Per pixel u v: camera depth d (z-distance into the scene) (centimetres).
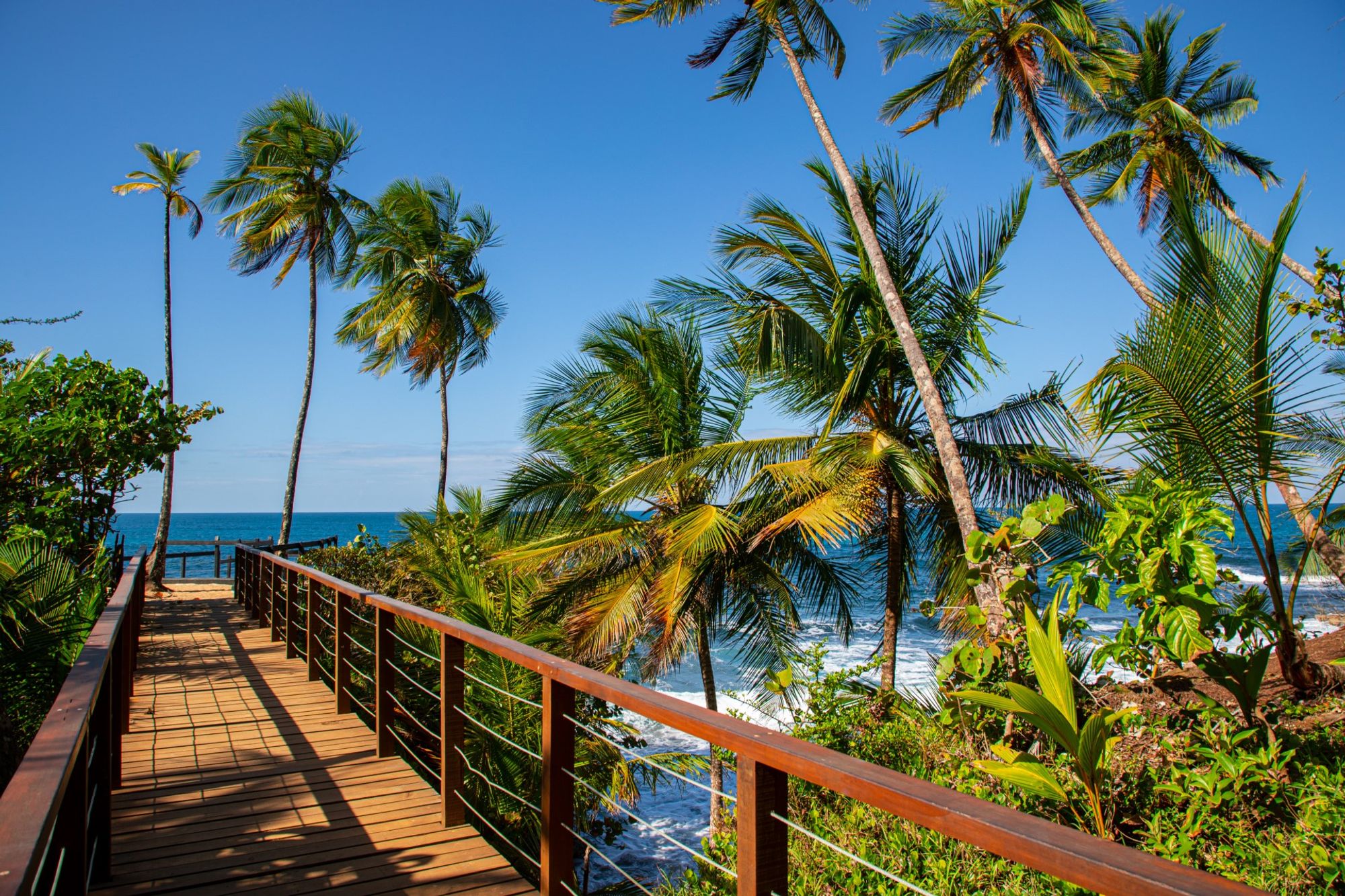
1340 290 573
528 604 1087
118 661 435
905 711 598
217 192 1881
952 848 353
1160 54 1488
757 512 1034
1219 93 1499
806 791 450
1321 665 657
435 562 1068
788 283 1025
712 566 1030
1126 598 438
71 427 893
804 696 984
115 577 978
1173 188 570
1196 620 402
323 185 1930
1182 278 555
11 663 522
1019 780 350
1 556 559
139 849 353
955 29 1220
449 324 2073
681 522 1003
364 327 2136
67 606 561
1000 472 941
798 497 989
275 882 322
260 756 486
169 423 1064
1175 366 539
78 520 955
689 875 403
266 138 1870
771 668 1046
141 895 310
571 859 289
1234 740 379
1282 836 337
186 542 1845
